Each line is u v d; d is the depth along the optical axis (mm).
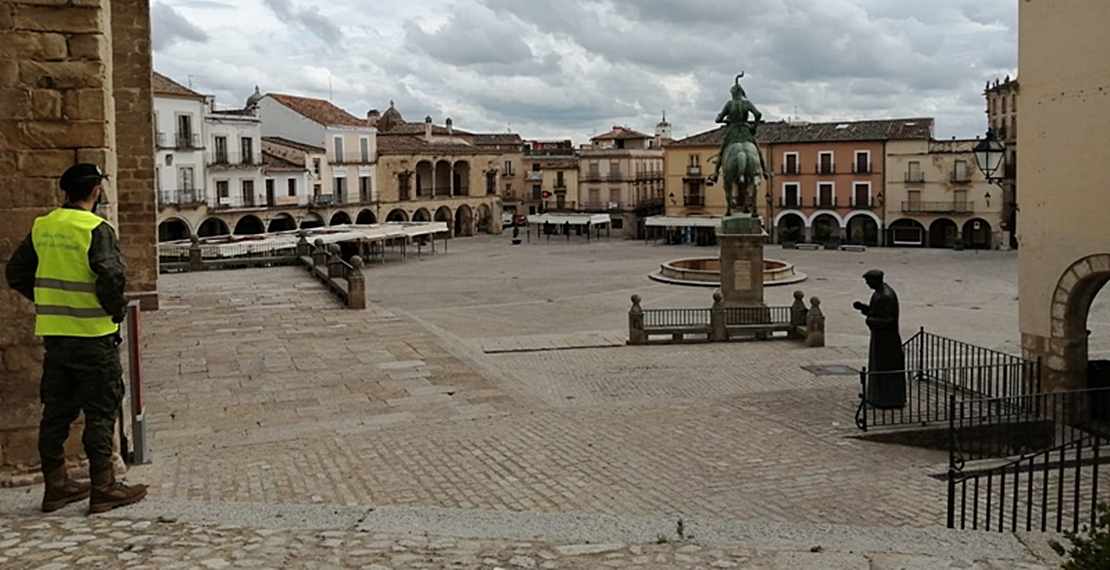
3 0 9914
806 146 87750
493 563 7383
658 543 7977
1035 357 19844
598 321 39125
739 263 34625
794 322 30031
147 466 12359
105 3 11125
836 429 15844
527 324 38469
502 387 17953
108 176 11047
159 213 70875
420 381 18219
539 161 118188
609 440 14516
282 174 83000
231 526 8203
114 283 8055
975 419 16984
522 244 90250
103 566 7121
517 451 13641
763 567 7383
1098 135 18016
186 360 20062
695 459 13719
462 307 44312
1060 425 18828
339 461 12898
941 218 82938
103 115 10297
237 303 28531
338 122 90688
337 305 28062
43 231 8195
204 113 74938
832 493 12484
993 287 51719
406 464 12844
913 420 16641
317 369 19219
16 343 9992
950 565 7438
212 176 75812
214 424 15031
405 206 97250
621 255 75875
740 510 11547
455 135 123688
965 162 81188
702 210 94500
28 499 9102
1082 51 18172
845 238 87500
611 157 103625
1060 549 6539
